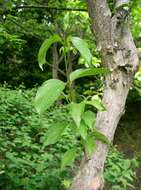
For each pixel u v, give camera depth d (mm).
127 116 14070
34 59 16141
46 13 11742
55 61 12008
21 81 16156
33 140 6711
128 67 2250
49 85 1615
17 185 4512
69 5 6406
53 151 5551
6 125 7555
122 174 4961
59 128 1792
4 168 4797
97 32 2311
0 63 16062
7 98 9805
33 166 4855
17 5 6793
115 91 2232
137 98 13133
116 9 2297
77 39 1734
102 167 2162
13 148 6023
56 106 9633
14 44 13258
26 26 12398
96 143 2137
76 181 2172
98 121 2182
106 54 2266
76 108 1638
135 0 3131
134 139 12820
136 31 4352
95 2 2307
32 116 8219
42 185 4488
